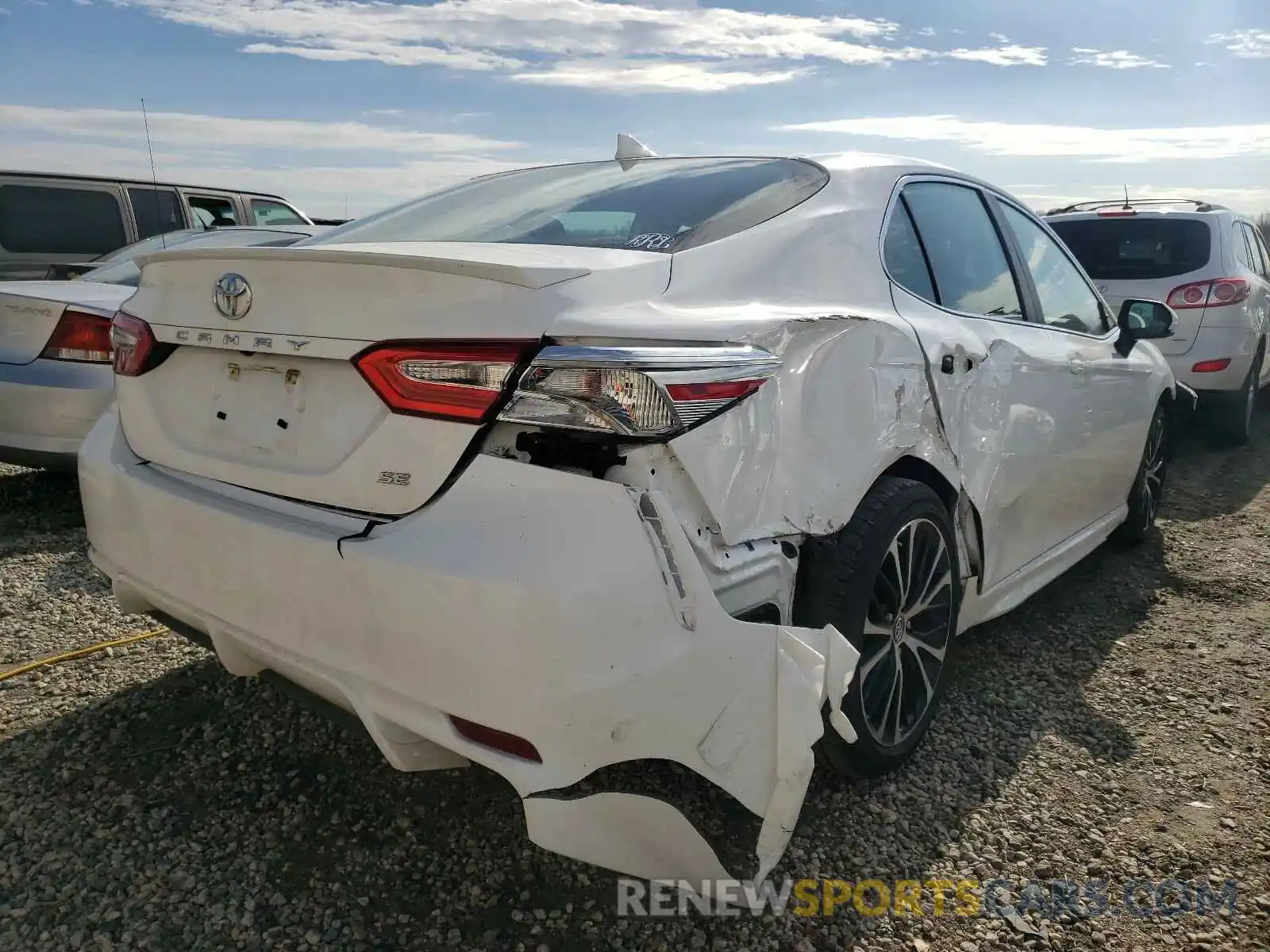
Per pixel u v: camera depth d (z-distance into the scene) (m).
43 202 9.56
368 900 2.23
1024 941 2.18
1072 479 3.82
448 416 1.88
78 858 2.33
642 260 2.19
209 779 2.68
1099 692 3.39
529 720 1.74
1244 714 3.24
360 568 1.88
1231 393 7.27
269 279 2.14
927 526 2.74
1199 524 5.52
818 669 2.11
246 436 2.23
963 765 2.88
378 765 2.77
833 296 2.54
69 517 5.02
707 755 1.92
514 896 2.26
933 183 3.26
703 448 1.93
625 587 1.78
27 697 3.09
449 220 2.87
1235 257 7.33
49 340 4.65
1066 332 3.83
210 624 2.24
